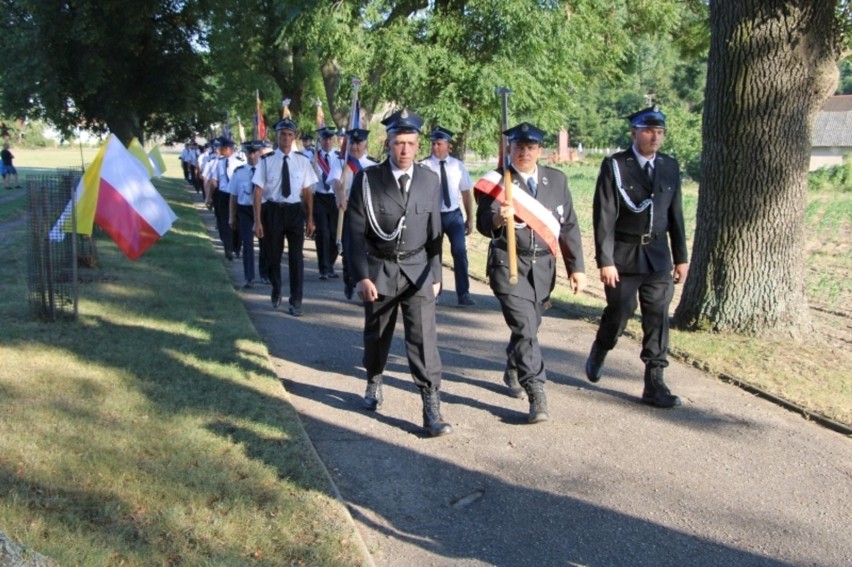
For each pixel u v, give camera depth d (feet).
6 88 78.43
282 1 62.18
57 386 19.86
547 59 61.67
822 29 25.62
